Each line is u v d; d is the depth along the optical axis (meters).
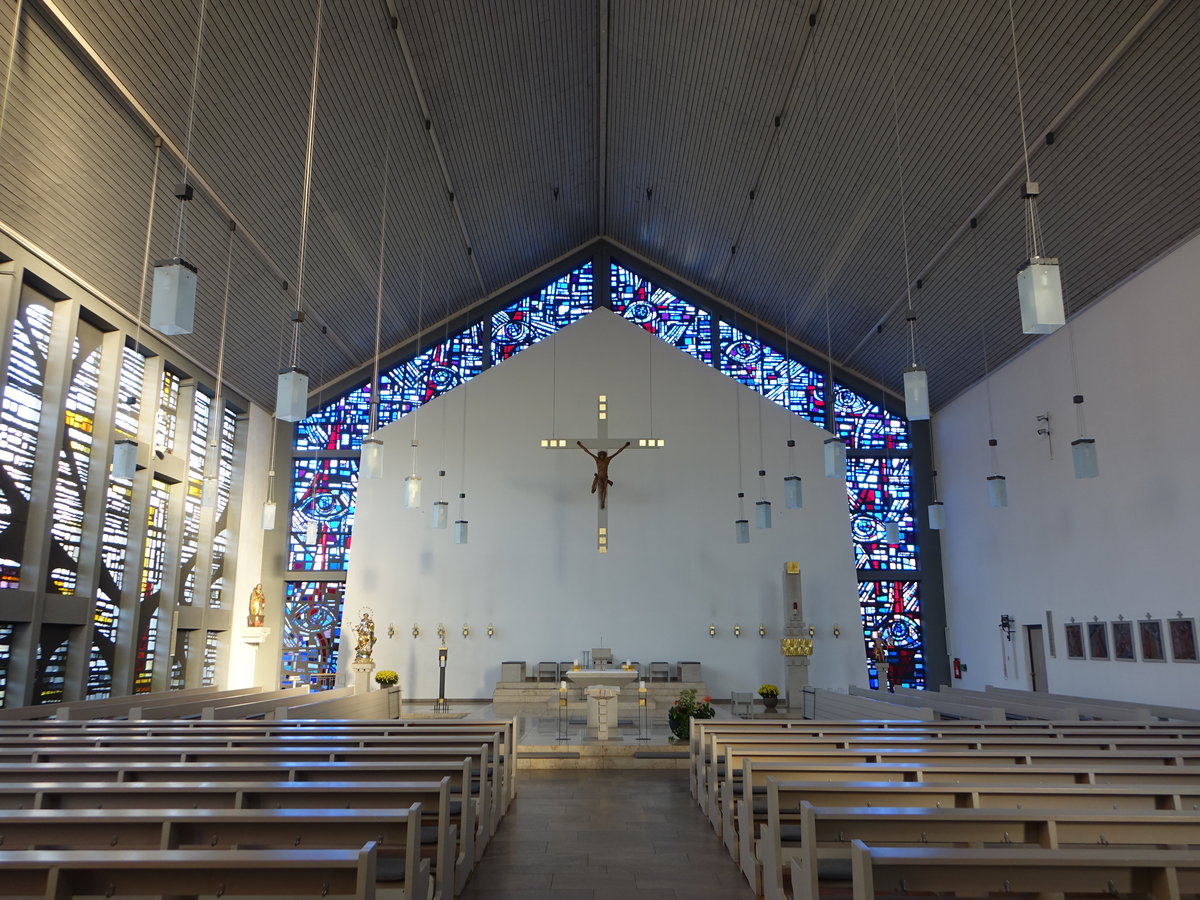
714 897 5.44
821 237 16.81
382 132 13.97
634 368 20.58
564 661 19.03
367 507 19.67
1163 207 11.69
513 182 17.66
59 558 12.44
